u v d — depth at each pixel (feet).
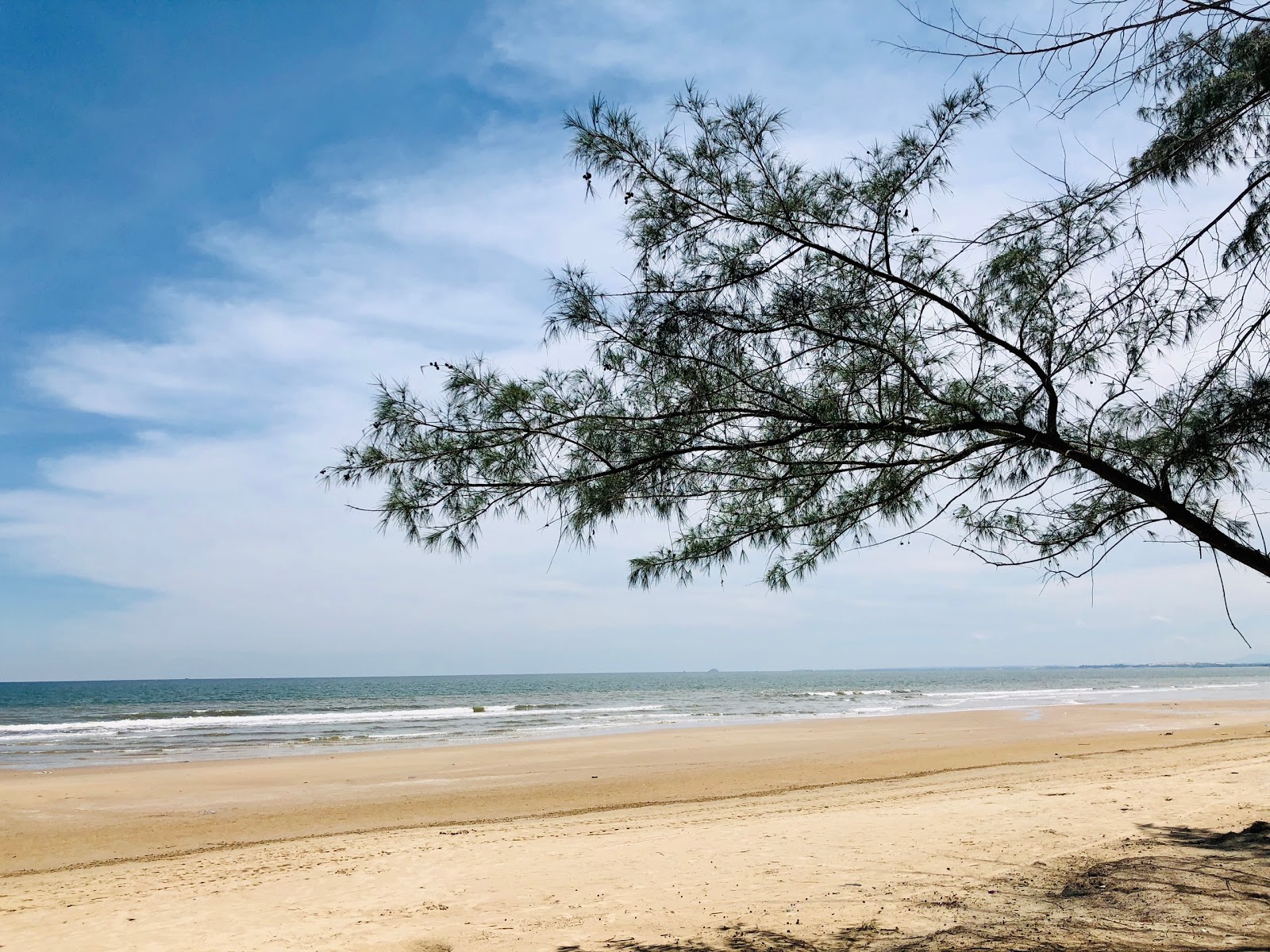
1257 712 129.08
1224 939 16.55
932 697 227.61
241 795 57.93
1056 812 33.96
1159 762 55.47
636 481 12.80
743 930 20.62
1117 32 10.69
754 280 12.61
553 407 12.58
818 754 74.90
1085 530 13.71
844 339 12.62
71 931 24.75
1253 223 12.01
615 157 12.69
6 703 245.86
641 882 26.78
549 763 72.59
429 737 104.88
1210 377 12.88
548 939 21.24
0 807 53.62
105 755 86.43
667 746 85.25
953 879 24.11
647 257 12.98
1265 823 26.91
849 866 26.94
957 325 12.97
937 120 12.28
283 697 296.30
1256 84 11.57
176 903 27.76
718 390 12.56
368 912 25.18
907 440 13.10
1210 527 12.69
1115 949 16.47
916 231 12.59
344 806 53.31
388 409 12.32
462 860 32.27
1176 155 12.19
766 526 13.53
